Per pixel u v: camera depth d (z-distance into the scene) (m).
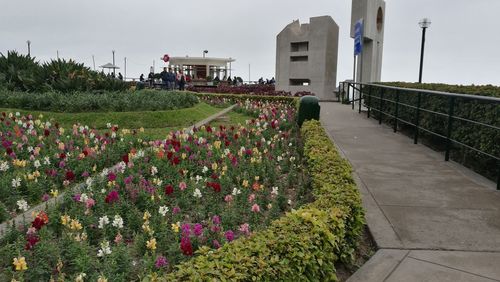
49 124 10.16
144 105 14.32
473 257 3.92
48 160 6.81
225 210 5.15
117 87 17.08
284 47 34.16
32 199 5.78
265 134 10.51
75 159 7.22
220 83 44.34
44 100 13.63
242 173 6.93
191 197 5.77
